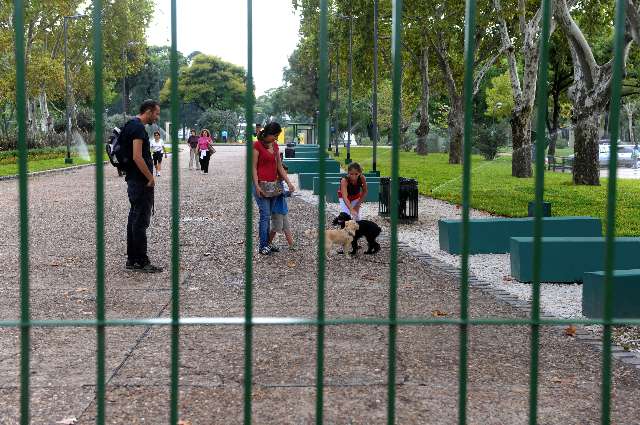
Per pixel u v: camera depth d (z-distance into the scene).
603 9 31.31
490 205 19.78
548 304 8.26
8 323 2.89
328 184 21.56
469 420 4.73
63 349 6.21
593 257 9.52
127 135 9.48
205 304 8.03
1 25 39.53
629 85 42.50
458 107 43.19
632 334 6.83
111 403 4.96
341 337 6.67
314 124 83.88
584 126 25.98
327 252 11.54
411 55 46.97
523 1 29.66
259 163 11.23
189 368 5.71
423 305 8.09
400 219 15.96
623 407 4.98
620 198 21.22
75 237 13.41
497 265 10.80
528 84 30.48
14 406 4.88
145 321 2.94
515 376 5.61
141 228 9.80
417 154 57.81
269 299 8.33
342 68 57.16
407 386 5.36
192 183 27.91
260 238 11.46
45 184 27.50
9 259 10.95
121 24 53.06
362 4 43.06
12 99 42.66
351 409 4.89
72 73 54.88
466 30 2.93
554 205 19.34
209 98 99.56
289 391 5.23
